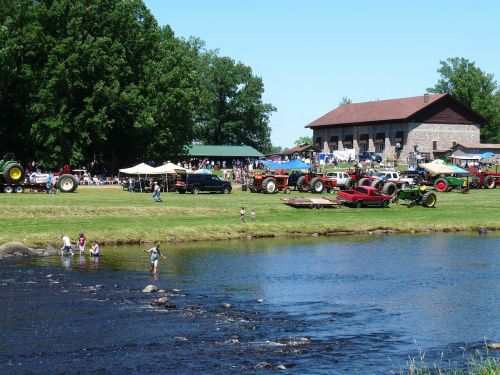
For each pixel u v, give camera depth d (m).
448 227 63.12
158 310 29.69
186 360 22.80
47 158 92.75
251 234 56.84
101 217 58.94
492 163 133.25
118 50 98.88
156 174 91.62
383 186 76.56
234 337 25.58
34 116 95.00
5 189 74.19
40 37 93.69
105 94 92.88
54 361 22.50
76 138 93.50
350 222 62.28
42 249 47.28
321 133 157.25
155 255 39.66
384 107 145.88
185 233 54.66
